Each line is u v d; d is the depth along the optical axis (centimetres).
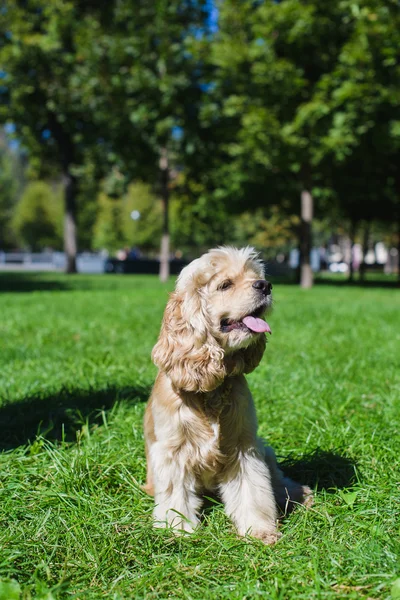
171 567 257
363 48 1733
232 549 279
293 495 337
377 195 2494
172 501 316
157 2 2145
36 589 239
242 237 5369
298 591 238
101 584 251
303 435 429
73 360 664
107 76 2294
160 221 5472
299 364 649
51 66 2786
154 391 343
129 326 935
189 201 2833
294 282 2872
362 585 243
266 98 1938
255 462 320
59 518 300
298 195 2519
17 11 2791
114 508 314
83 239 6338
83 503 318
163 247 2583
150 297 1494
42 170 3578
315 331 902
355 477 356
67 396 517
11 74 2808
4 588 231
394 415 463
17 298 1484
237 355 343
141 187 5481
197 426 313
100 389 540
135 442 410
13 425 446
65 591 243
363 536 286
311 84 1966
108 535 285
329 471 369
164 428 321
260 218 4766
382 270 6162
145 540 285
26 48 2728
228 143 2331
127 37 2289
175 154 2438
